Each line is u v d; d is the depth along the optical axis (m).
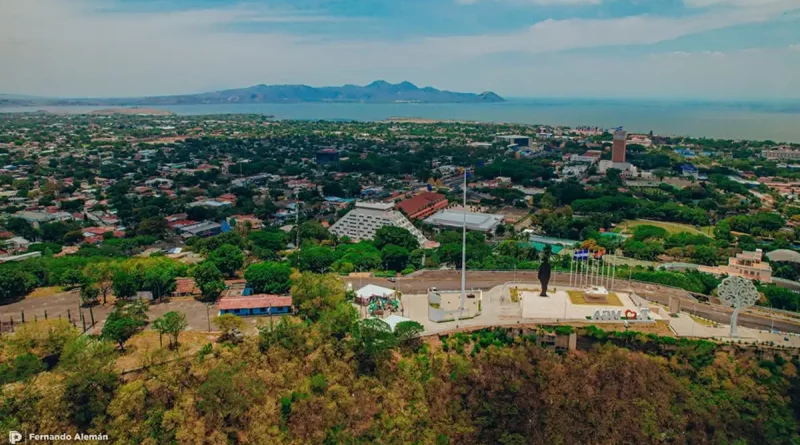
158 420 145.00
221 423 147.75
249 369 164.25
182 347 169.25
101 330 188.12
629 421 166.75
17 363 155.12
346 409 159.38
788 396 172.00
